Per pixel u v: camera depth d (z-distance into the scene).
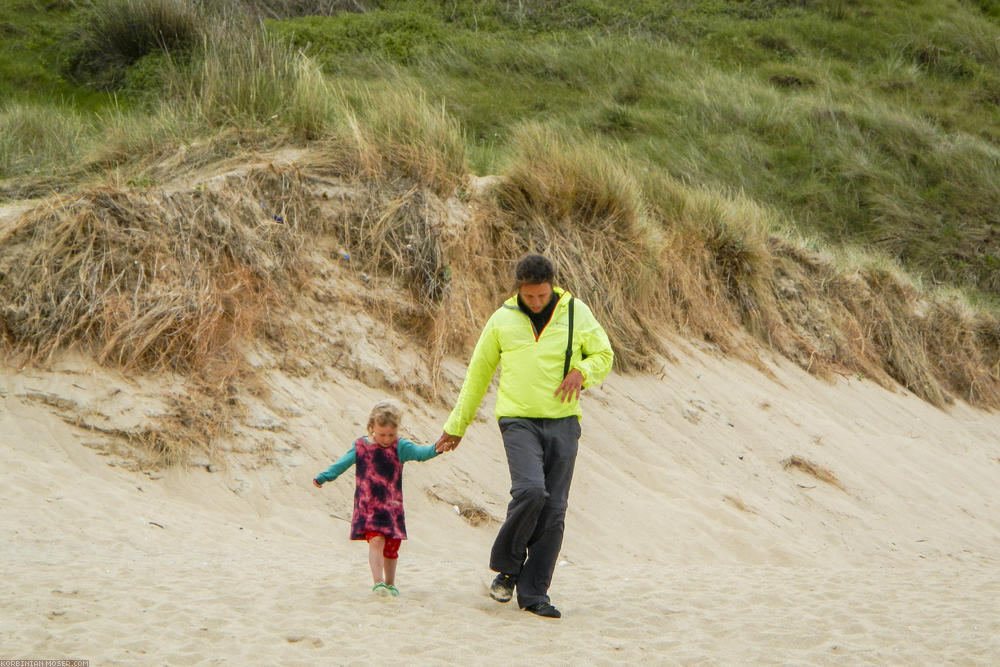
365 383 31.78
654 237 43.94
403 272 35.28
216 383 28.45
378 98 41.94
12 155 38.75
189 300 29.41
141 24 61.66
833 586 23.08
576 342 18.91
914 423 46.62
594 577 22.98
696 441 36.50
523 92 69.75
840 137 71.69
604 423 34.94
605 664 15.76
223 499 25.69
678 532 29.73
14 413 25.47
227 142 36.94
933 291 58.91
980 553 33.59
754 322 46.84
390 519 18.66
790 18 89.12
